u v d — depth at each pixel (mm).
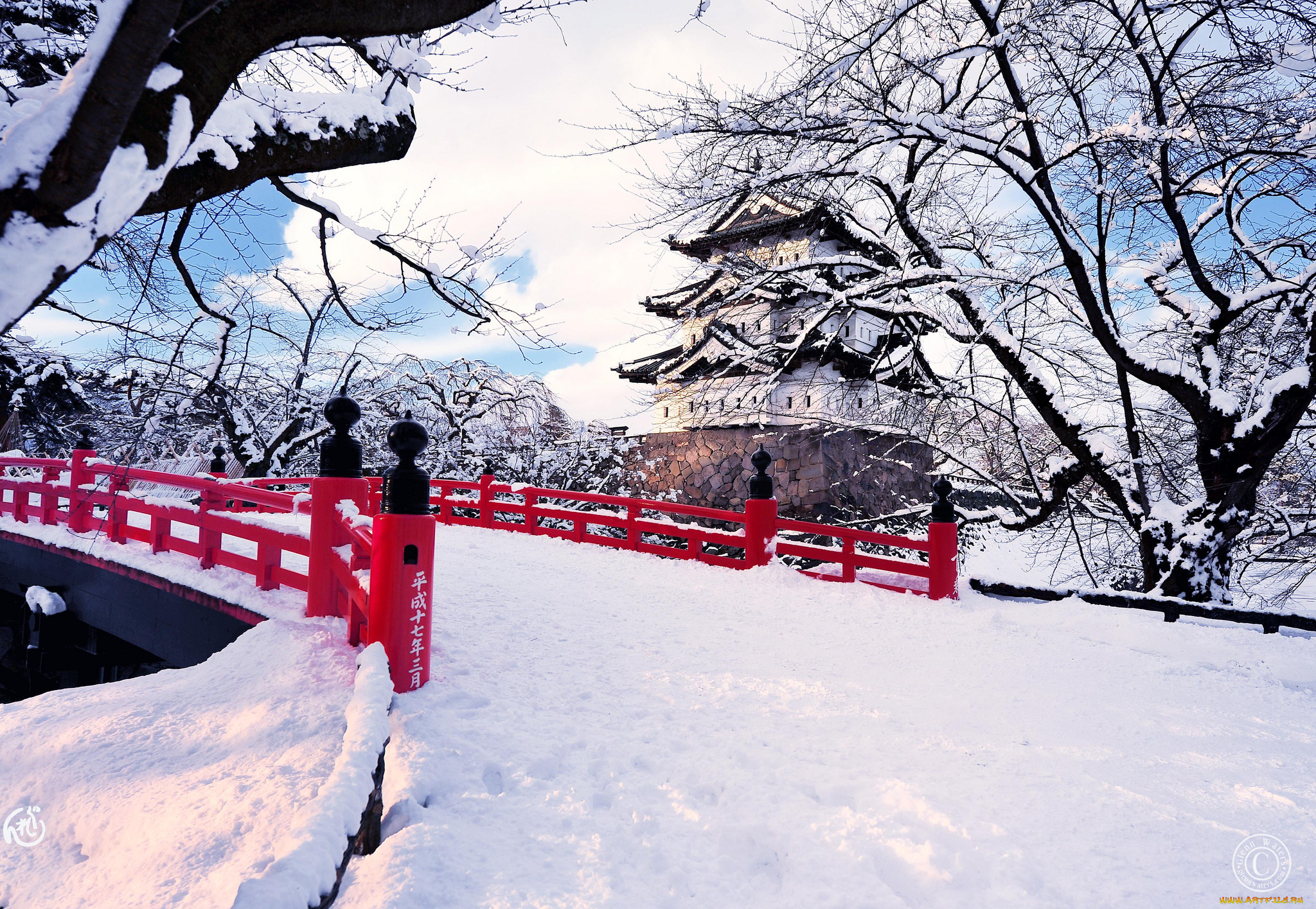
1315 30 5684
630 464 19562
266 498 4781
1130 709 3541
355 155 3607
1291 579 10414
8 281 1779
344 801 1738
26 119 1700
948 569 6203
